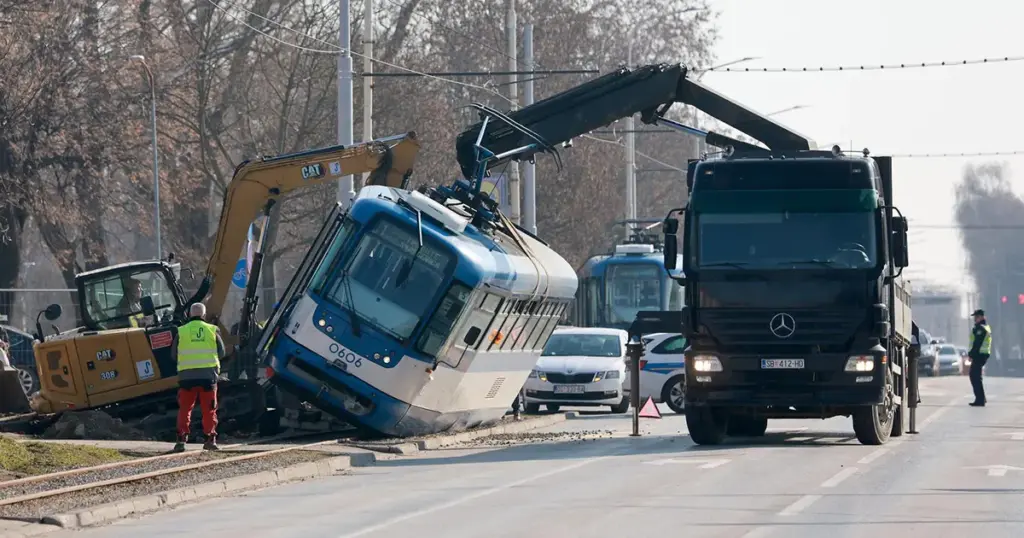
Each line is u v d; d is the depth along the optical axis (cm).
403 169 9900
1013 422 10731
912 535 4550
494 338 9238
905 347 9388
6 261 18538
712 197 8069
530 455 7888
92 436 9194
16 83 17562
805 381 7900
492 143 10181
